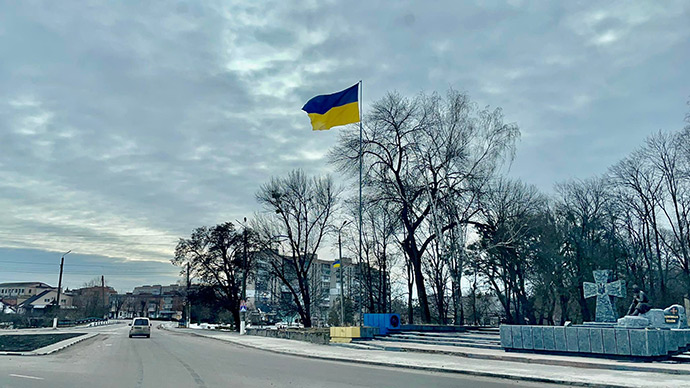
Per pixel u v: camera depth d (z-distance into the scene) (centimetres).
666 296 4612
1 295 16288
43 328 7012
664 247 4775
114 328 7912
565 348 1900
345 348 2748
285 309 5853
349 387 1251
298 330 4084
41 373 1537
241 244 6225
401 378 1454
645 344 1675
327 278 9294
